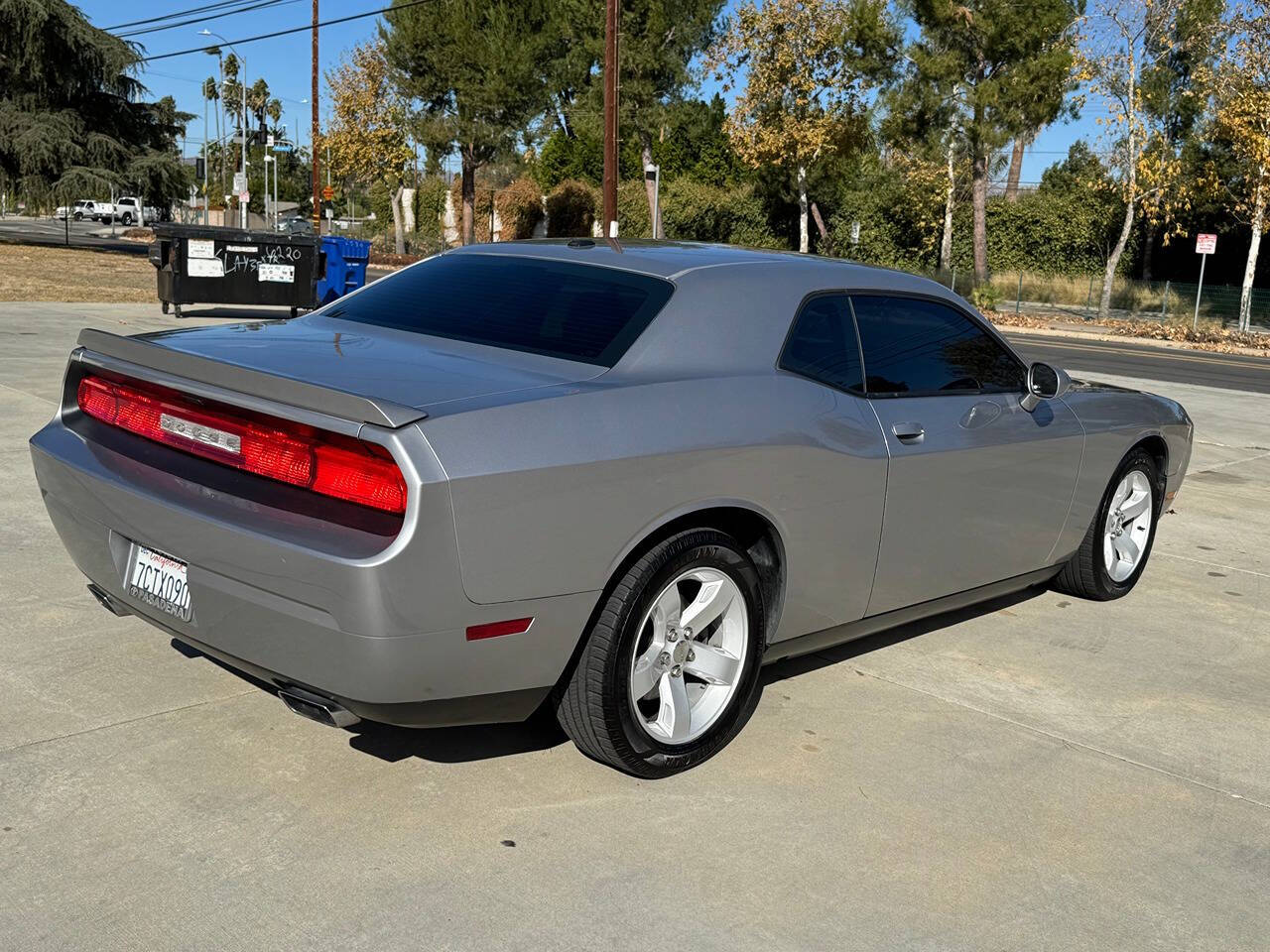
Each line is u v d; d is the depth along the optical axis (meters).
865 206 43.22
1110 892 2.92
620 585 3.15
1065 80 31.25
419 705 2.90
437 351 3.40
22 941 2.46
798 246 45.62
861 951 2.61
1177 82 35.62
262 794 3.13
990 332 4.55
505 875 2.81
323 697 2.90
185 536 2.97
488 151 45.25
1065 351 22.84
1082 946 2.68
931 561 4.19
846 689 4.14
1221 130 29.81
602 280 3.69
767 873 2.90
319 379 2.97
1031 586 5.58
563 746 3.55
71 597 4.54
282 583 2.79
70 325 14.02
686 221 47.00
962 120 32.12
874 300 4.09
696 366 3.44
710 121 54.16
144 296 20.05
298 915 2.61
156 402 3.26
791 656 3.99
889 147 36.91
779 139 36.81
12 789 3.07
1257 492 8.31
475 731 3.61
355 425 2.76
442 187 55.47
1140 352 24.17
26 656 3.95
